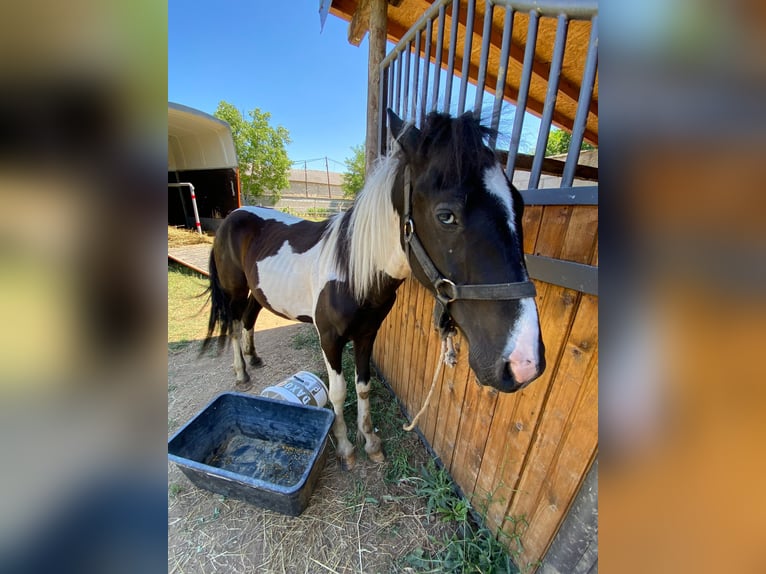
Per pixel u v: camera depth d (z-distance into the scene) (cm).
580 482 76
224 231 194
